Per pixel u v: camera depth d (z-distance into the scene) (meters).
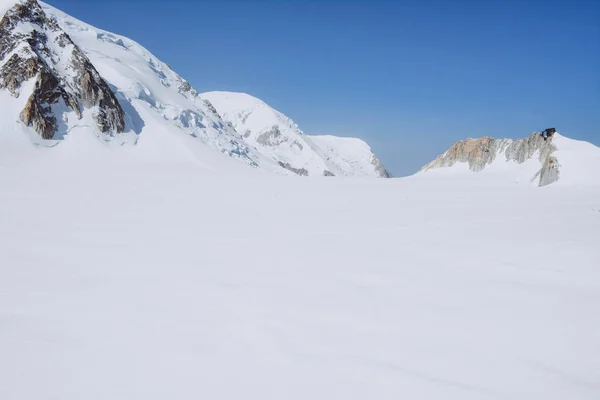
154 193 30.45
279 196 32.19
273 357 7.37
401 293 10.57
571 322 8.81
